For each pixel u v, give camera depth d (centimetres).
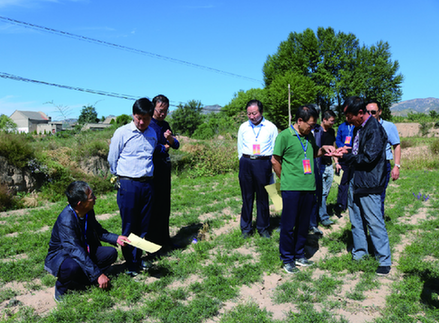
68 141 1191
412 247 459
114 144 390
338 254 465
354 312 315
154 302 329
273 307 329
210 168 1295
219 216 675
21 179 861
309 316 302
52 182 912
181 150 1354
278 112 4600
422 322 293
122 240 373
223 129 3009
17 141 894
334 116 576
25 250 495
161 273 406
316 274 403
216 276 392
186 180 1150
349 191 434
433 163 1358
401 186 915
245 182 523
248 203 530
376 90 4797
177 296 346
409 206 714
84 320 311
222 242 516
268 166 519
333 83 4853
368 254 424
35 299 355
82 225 357
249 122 523
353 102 400
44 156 933
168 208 489
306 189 405
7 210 782
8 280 396
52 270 345
